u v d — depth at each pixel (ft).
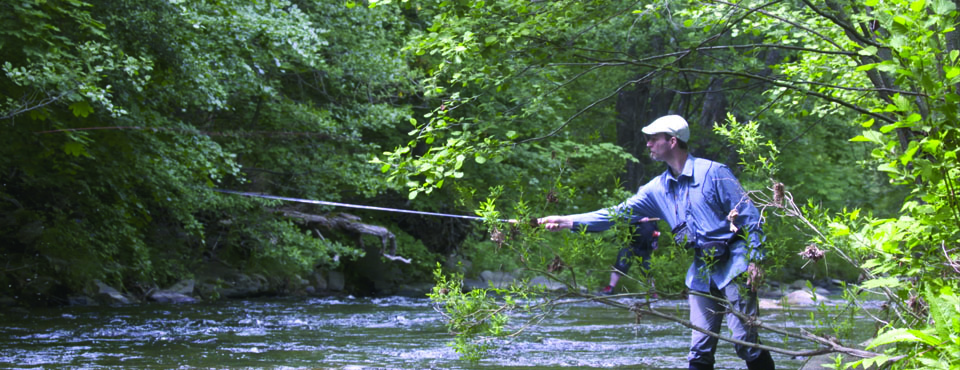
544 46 14.37
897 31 8.04
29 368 20.25
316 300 50.90
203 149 38.78
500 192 12.22
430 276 68.95
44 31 28.60
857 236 9.33
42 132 32.53
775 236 11.98
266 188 52.49
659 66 14.06
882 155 8.41
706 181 13.74
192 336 28.22
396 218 69.05
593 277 11.35
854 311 10.51
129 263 47.34
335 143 52.39
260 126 50.49
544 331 29.73
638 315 11.03
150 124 37.32
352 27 48.73
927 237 8.70
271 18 38.81
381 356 22.95
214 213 54.13
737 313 10.97
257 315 37.99
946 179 7.97
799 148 70.59
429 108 55.52
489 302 11.51
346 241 62.95
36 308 39.22
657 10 16.30
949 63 8.20
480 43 14.03
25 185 43.93
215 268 53.93
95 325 31.58
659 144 14.39
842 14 13.19
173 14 34.50
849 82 19.19
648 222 12.71
